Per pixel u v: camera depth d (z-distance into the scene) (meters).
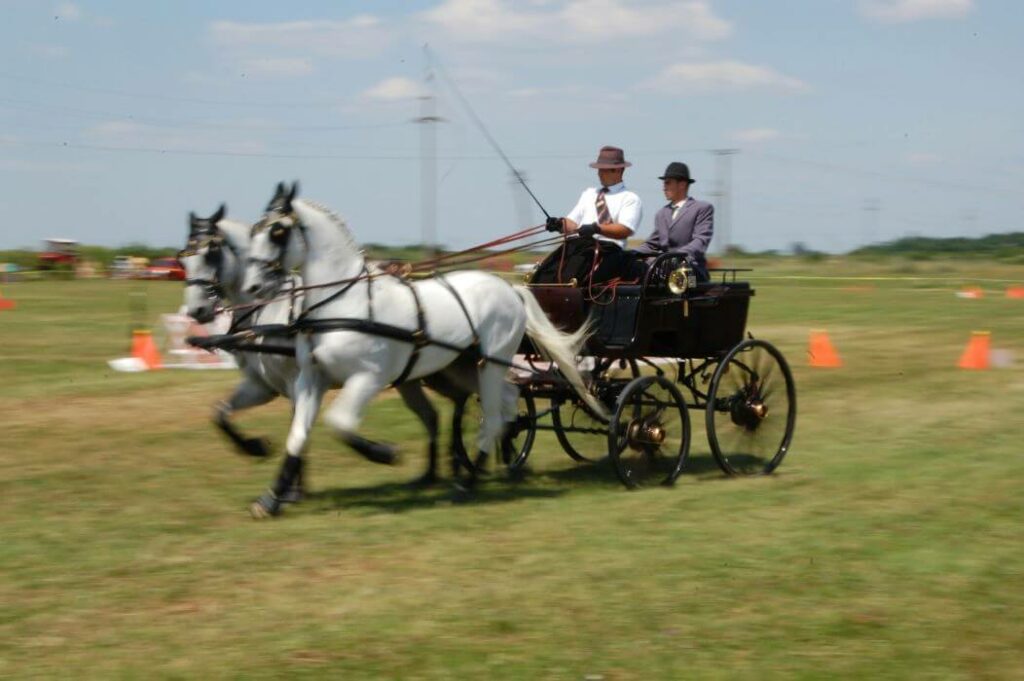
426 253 38.88
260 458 10.18
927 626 6.80
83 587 7.36
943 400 16.14
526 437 11.56
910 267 80.12
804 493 10.29
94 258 57.16
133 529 8.84
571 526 8.97
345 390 9.31
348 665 6.13
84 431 13.04
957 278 61.47
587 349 10.61
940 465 11.52
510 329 10.21
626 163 11.23
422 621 6.76
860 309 35.00
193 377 17.39
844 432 13.67
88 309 31.52
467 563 7.90
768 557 8.09
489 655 6.28
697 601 7.15
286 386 9.87
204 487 10.41
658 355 10.77
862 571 7.80
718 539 8.59
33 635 6.54
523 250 10.78
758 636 6.61
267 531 8.76
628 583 7.48
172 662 6.15
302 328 9.23
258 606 7.00
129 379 17.12
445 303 9.80
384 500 10.08
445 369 10.48
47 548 8.28
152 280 51.59
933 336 25.86
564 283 10.72
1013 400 16.11
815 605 7.12
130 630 6.61
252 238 9.21
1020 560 8.08
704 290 10.95
